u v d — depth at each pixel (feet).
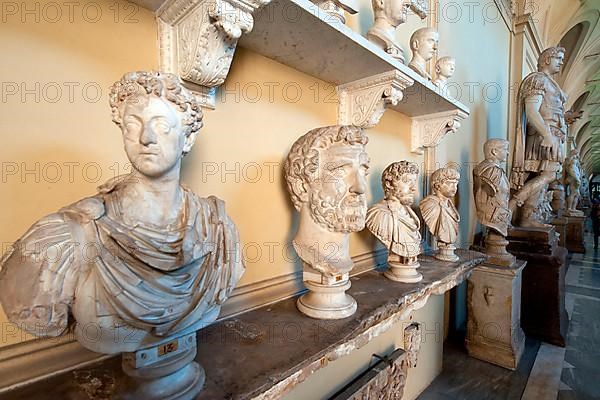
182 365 1.41
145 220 1.27
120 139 1.82
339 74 2.94
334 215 2.12
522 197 7.39
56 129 1.62
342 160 2.10
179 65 1.88
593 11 13.20
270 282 2.67
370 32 3.13
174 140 1.28
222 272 1.46
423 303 3.11
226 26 1.62
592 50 16.58
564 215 15.61
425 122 4.57
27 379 1.54
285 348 1.91
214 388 1.51
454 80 6.19
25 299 1.01
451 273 3.65
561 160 7.40
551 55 7.61
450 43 5.90
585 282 11.05
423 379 5.17
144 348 1.29
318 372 3.21
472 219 7.39
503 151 5.90
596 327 7.53
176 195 1.39
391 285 3.15
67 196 1.66
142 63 1.89
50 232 1.06
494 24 8.23
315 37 2.24
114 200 1.25
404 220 3.16
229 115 2.34
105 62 1.76
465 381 5.42
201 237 1.38
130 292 1.15
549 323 6.77
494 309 5.94
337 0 2.47
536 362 6.00
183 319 1.31
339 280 2.41
